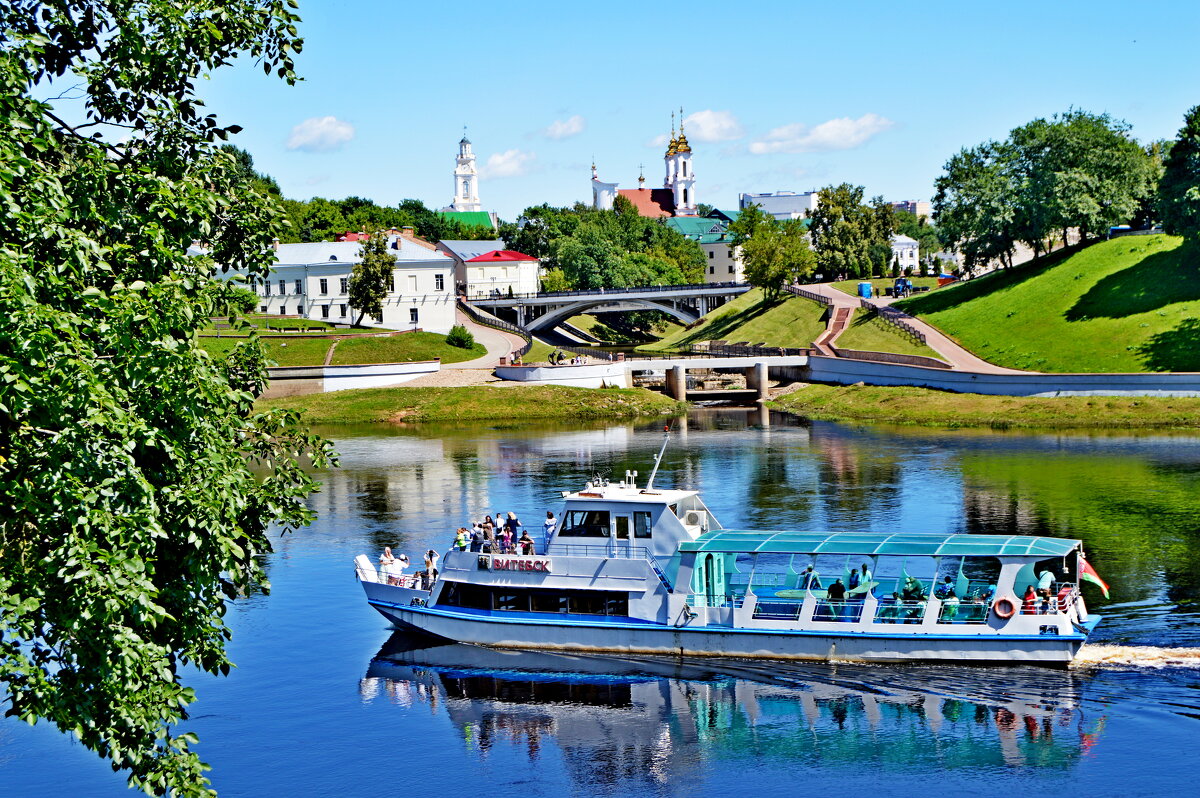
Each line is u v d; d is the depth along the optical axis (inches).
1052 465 3385.8
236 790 1390.3
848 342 6171.3
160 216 1004.6
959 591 1721.2
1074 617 1668.3
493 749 1492.4
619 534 1813.5
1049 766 1379.2
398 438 4478.3
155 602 983.6
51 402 847.1
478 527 1983.3
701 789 1359.5
